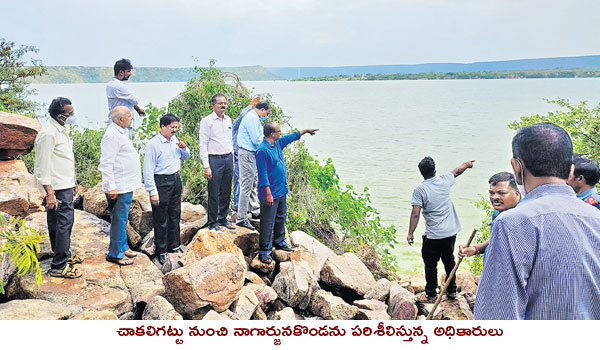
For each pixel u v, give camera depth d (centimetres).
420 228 1582
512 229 223
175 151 627
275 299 593
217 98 661
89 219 699
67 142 534
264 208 639
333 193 980
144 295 526
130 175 580
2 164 782
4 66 1881
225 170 682
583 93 14712
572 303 213
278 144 656
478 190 2377
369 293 643
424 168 606
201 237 589
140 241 675
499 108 11169
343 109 11131
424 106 12438
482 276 231
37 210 721
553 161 233
